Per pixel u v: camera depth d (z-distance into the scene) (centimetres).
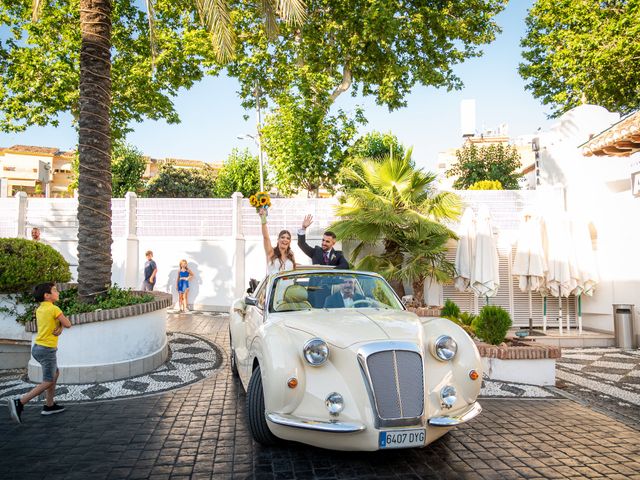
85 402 575
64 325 537
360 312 465
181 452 418
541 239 1091
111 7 747
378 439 352
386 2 1662
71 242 1528
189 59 1802
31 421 505
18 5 1672
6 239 814
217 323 1206
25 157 4891
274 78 1836
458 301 1281
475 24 1919
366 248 1355
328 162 1722
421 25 1812
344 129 1725
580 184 1272
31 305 760
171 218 1525
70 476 369
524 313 1259
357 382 366
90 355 664
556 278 1062
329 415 362
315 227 1480
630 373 796
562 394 639
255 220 1509
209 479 364
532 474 379
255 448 427
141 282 1520
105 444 437
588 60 1702
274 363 378
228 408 548
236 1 1678
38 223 1544
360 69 2047
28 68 1659
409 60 1958
